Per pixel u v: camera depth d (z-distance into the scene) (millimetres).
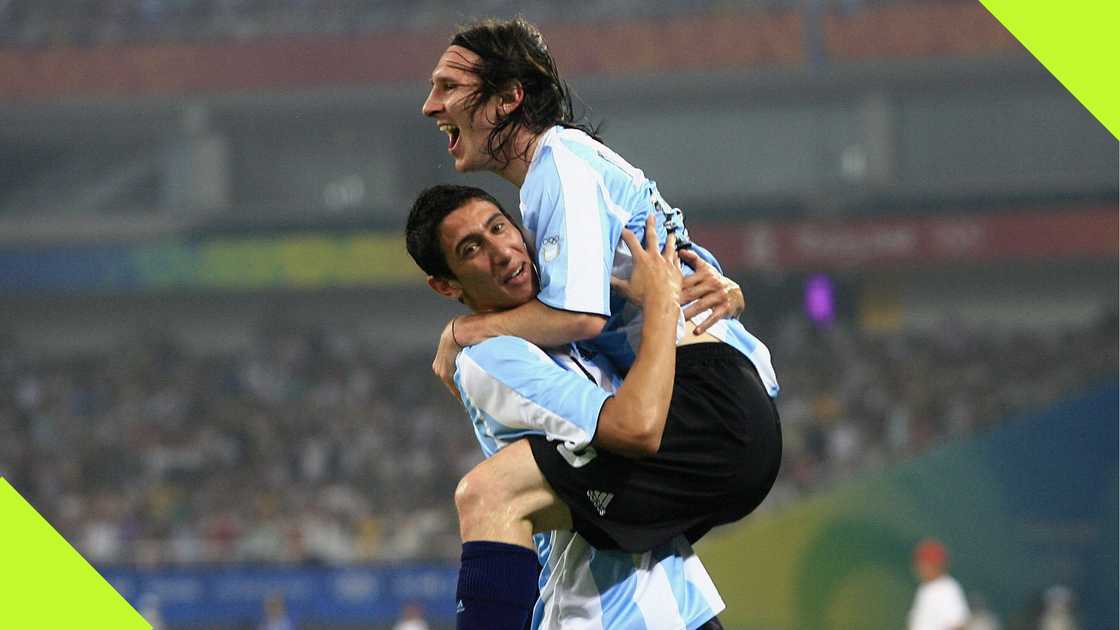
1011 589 51781
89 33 106562
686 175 101125
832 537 53500
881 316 102812
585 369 12391
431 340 107875
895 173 98562
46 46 106438
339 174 105750
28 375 100250
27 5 107688
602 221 12016
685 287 12656
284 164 106250
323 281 104438
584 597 12469
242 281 105188
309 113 104812
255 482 80688
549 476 11883
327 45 104188
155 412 93188
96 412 94188
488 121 12609
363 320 108500
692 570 12727
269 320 108375
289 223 104812
